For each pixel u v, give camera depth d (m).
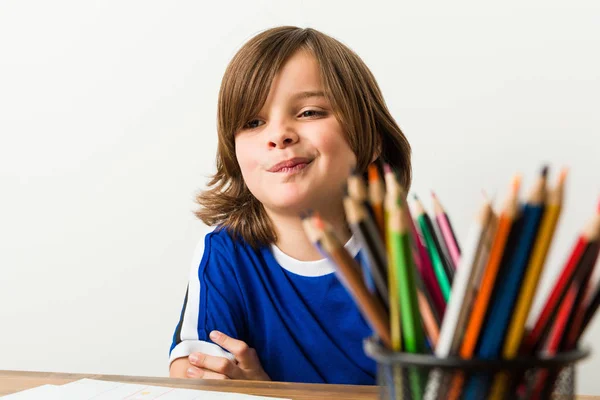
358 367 0.75
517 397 0.26
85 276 1.46
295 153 0.71
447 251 0.31
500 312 0.25
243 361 0.69
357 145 0.76
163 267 1.42
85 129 1.46
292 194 0.71
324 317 0.77
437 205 0.32
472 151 1.21
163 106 1.43
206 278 0.79
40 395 0.48
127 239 1.44
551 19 1.17
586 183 1.14
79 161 1.47
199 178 1.40
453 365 0.25
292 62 0.74
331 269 0.78
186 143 1.41
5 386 0.52
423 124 1.23
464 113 1.21
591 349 0.27
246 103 0.74
